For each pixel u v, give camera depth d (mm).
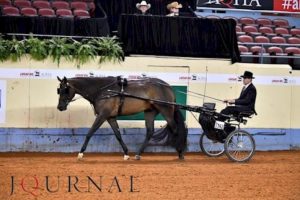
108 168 14289
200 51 19250
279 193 11719
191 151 18953
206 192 11578
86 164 15062
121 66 18547
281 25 26156
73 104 18297
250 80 16562
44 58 18109
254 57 21906
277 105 19781
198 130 19062
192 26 19219
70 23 19172
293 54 22406
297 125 20000
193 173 13875
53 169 13969
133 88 16500
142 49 18781
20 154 17406
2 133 17875
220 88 19250
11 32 18781
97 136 18359
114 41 18562
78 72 18297
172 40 19047
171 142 16672
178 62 18922
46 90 18141
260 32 24719
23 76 18016
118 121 18484
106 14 22047
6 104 17906
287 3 24938
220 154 17828
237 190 11891
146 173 13648
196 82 19062
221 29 19422
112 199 10680
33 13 22594
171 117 16578
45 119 18172
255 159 17156
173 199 10828
